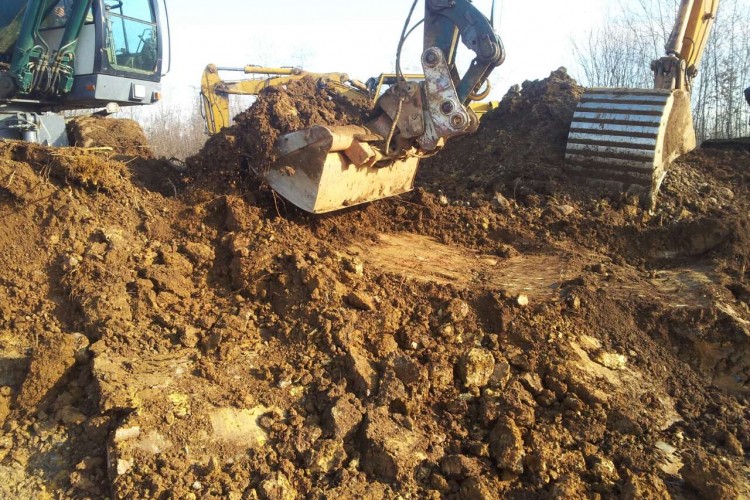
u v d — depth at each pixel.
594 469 3.62
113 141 6.40
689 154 8.06
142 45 7.92
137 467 3.27
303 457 3.48
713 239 6.01
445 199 7.19
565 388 4.10
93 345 3.89
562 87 8.71
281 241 5.08
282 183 5.37
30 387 3.71
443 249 6.14
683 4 7.75
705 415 4.24
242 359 4.07
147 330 4.20
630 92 7.16
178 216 5.39
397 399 3.81
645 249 6.29
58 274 4.58
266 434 3.60
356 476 3.42
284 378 3.93
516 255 6.17
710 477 3.52
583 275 5.47
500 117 8.94
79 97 7.46
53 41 7.58
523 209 7.01
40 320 4.27
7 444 3.50
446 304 4.61
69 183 5.16
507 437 3.68
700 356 4.68
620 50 17.81
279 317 4.45
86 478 3.29
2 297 4.34
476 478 3.43
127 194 5.40
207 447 3.45
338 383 3.89
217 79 13.18
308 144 5.13
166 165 6.26
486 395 4.00
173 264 4.76
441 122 5.25
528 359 4.27
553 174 7.39
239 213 5.29
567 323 4.64
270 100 5.82
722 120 16.12
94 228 4.95
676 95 7.27
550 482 3.53
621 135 7.00
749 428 4.09
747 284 5.46
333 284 4.53
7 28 7.54
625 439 3.90
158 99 8.32
